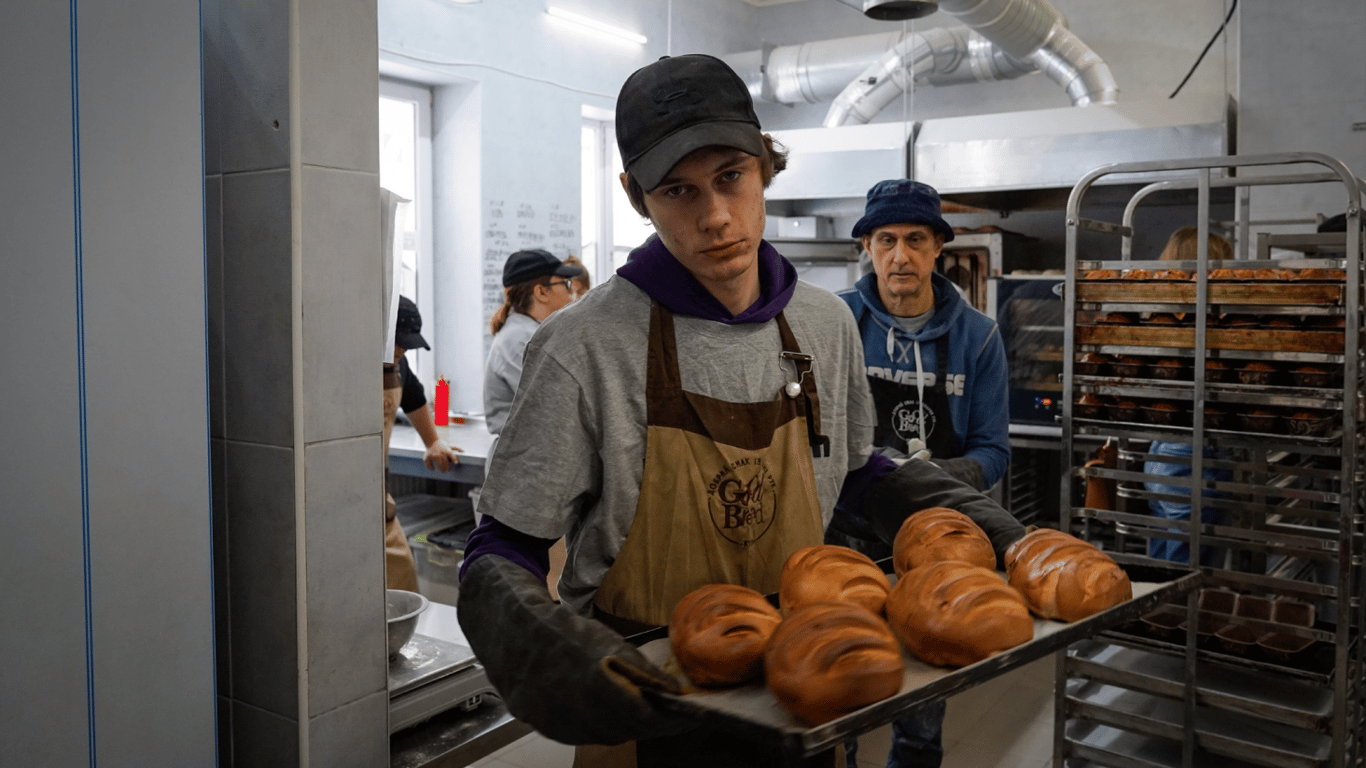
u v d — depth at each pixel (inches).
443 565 148.1
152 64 43.1
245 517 50.1
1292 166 173.3
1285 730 79.8
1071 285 82.6
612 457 42.3
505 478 42.4
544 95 208.2
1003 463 88.7
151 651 44.6
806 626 31.7
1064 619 38.1
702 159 38.4
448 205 199.8
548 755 101.5
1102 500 99.2
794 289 46.8
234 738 51.7
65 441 41.0
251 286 48.4
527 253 132.6
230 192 49.0
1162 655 87.4
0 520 39.1
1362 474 75.0
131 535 43.5
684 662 34.9
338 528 49.7
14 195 38.9
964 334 88.7
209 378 50.4
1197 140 165.6
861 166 191.9
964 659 34.6
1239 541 77.0
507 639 31.5
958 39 200.7
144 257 43.3
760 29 274.2
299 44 46.2
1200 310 75.8
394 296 63.1
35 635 40.5
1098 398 83.4
